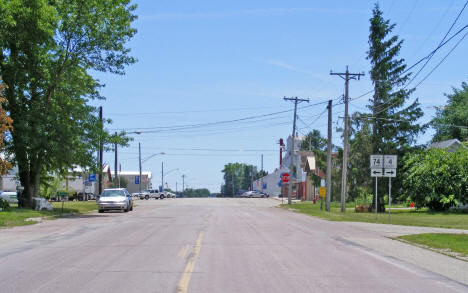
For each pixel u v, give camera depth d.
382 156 27.30
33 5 27.61
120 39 32.22
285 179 52.50
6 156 32.19
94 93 34.34
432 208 39.16
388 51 41.91
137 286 8.31
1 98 25.36
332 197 55.94
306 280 9.04
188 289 8.11
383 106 42.38
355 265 10.93
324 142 56.34
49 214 29.19
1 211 27.70
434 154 38.81
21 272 9.65
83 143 33.00
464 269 10.81
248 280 8.94
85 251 12.80
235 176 194.25
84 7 30.66
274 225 22.39
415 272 10.22
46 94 31.91
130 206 38.31
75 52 31.50
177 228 20.22
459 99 72.62
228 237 16.48
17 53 30.66
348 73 36.81
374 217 30.52
